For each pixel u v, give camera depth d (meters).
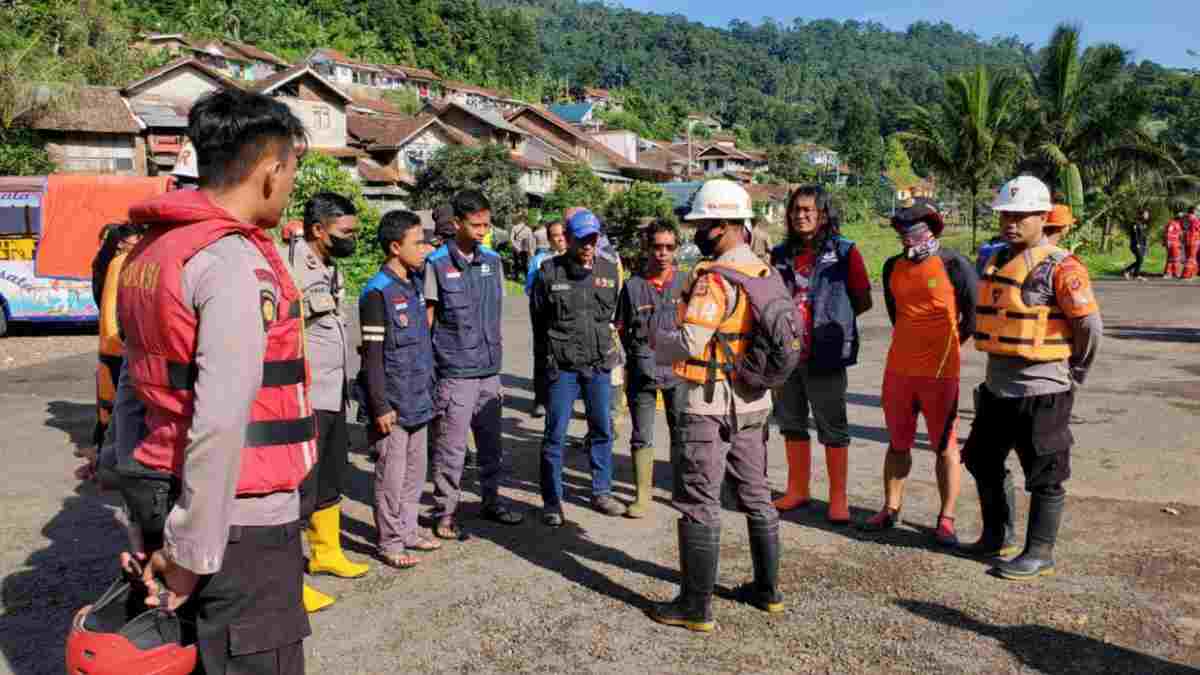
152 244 2.10
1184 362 10.67
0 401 9.06
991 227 45.88
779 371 3.68
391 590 4.25
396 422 4.46
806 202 5.02
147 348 2.08
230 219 2.10
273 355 2.18
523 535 5.04
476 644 3.68
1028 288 4.26
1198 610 3.92
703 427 3.75
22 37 33.59
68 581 4.33
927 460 6.53
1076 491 5.64
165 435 2.10
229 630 2.15
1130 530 4.93
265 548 2.17
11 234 13.79
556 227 8.21
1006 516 4.56
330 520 4.38
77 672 2.23
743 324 3.72
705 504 3.78
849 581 4.33
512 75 120.88
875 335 13.29
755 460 3.90
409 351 4.44
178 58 39.62
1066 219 4.68
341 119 42.75
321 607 4.03
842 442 5.10
